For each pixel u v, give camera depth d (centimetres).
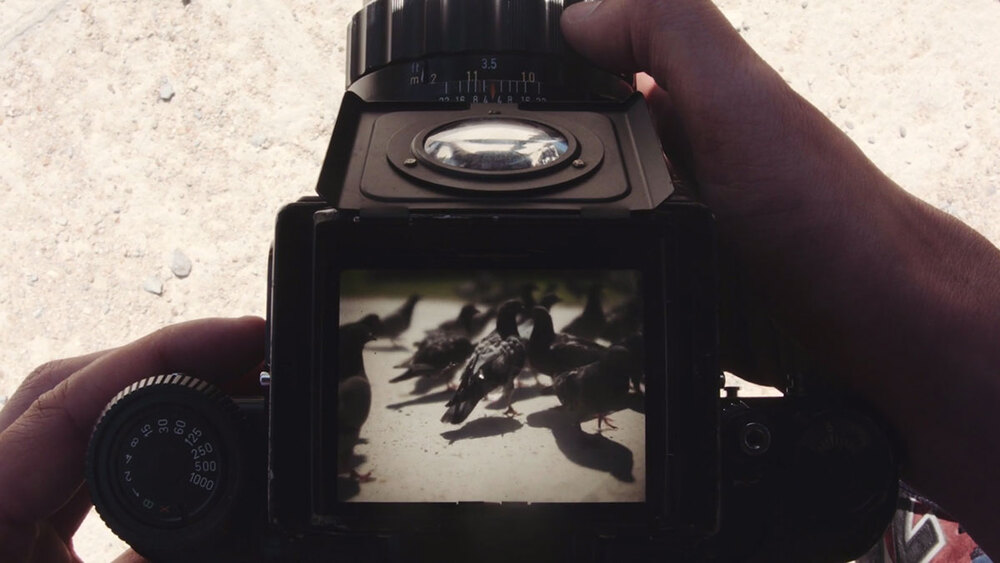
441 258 31
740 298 42
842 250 37
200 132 77
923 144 78
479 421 31
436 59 38
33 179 77
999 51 80
